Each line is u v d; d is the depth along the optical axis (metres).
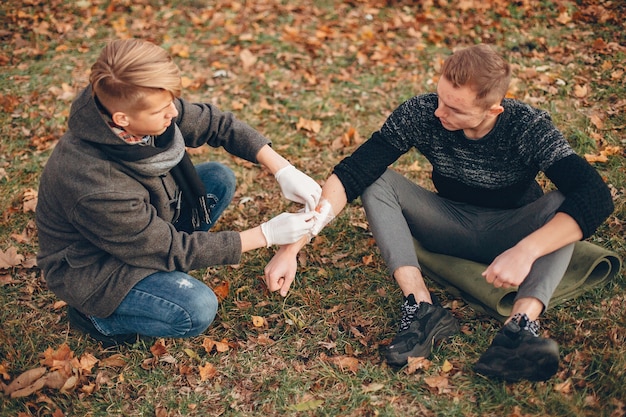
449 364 2.63
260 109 4.75
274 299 3.11
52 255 2.49
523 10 5.84
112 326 2.68
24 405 2.61
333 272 3.26
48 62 5.56
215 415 2.56
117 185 2.26
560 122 4.27
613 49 5.09
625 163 3.78
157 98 2.16
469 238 2.87
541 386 2.52
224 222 3.69
